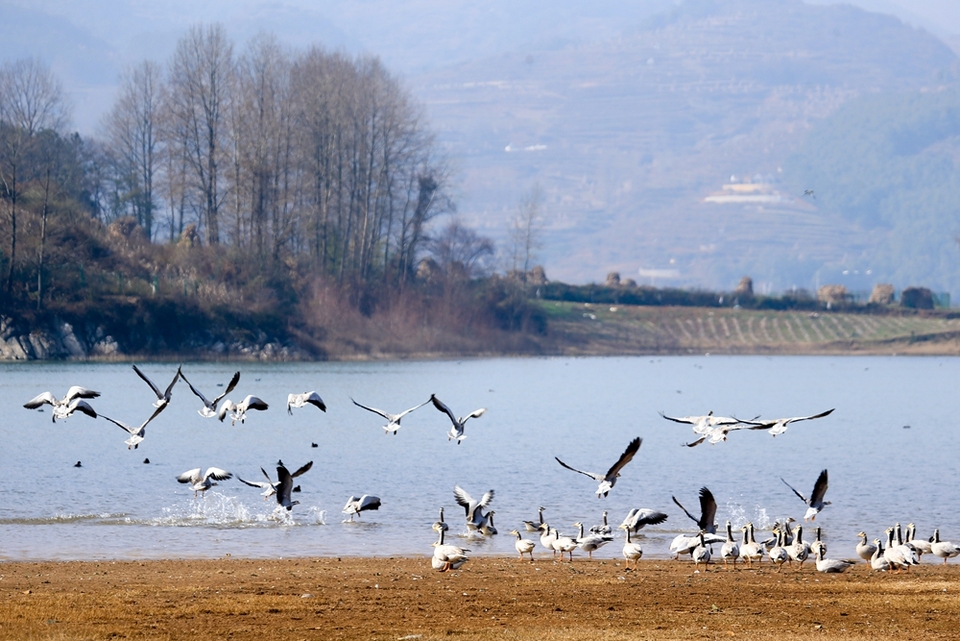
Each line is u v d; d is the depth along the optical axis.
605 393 113.69
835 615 26.50
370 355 141.88
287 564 33.88
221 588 29.16
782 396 115.06
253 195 139.75
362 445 67.31
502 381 123.50
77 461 56.91
